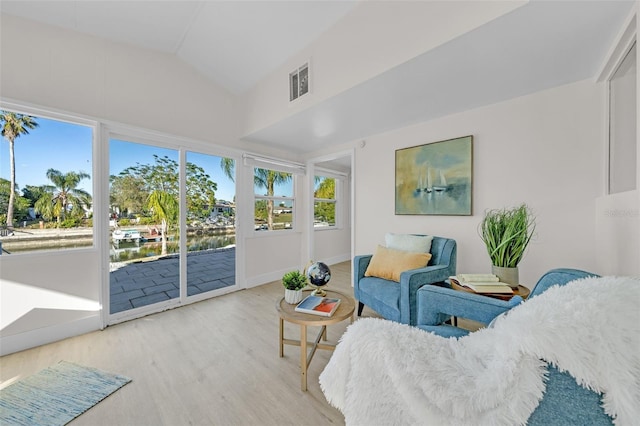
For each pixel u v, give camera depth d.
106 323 2.38
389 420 0.74
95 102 2.36
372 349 0.79
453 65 1.74
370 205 3.40
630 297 0.59
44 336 2.06
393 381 0.73
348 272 4.57
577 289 0.70
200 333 2.25
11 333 1.94
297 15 2.16
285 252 4.19
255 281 3.73
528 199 2.19
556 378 0.58
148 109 2.69
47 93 2.12
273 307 2.88
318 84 2.33
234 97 3.47
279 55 2.65
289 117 2.70
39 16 2.06
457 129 2.60
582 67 1.76
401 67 1.76
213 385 1.57
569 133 2.00
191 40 2.68
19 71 2.00
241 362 1.81
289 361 1.83
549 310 0.65
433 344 0.83
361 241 3.51
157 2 2.18
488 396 0.64
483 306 1.25
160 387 1.55
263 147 3.85
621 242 1.47
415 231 2.95
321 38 2.30
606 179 1.82
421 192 2.85
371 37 1.90
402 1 1.71
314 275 1.91
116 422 1.30
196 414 1.35
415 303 1.90
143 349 1.98
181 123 2.95
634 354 0.51
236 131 3.49
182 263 2.96
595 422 0.54
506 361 0.64
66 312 2.18
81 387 1.54
